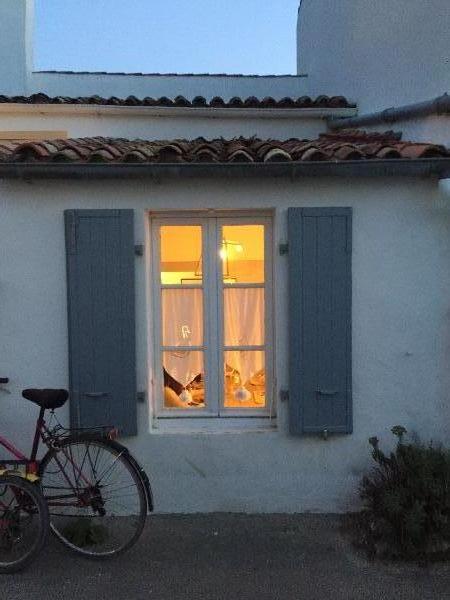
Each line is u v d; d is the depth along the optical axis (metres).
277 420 4.47
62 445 3.97
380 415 4.42
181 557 3.92
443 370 4.39
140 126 6.96
